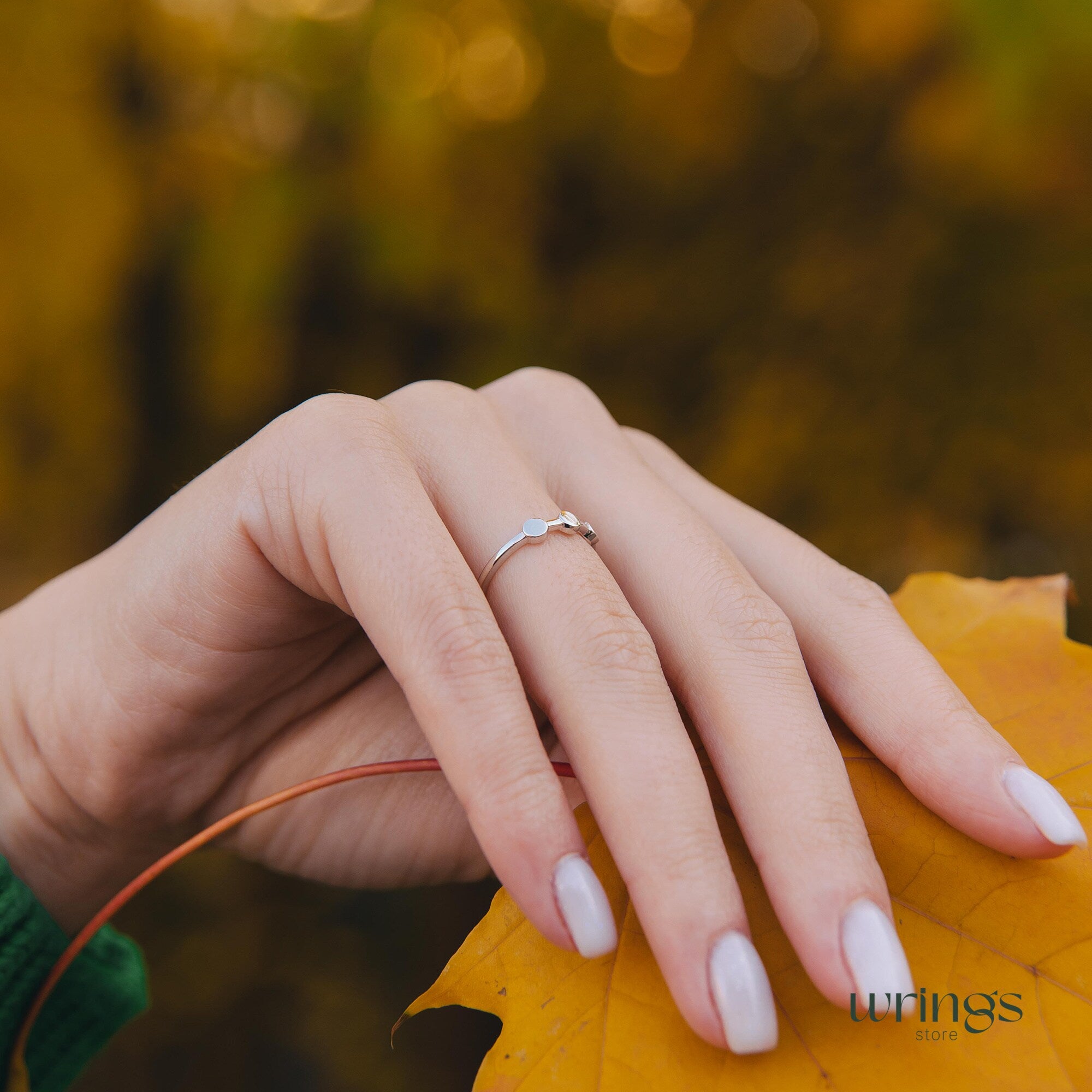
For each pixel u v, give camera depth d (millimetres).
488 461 260
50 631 287
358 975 721
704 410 745
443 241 778
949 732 238
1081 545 646
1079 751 245
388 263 772
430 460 261
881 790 243
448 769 225
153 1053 689
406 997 709
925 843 234
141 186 787
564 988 221
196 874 735
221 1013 703
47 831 290
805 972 221
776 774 229
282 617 269
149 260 800
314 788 235
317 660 291
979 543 641
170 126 792
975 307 656
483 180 791
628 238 786
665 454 312
